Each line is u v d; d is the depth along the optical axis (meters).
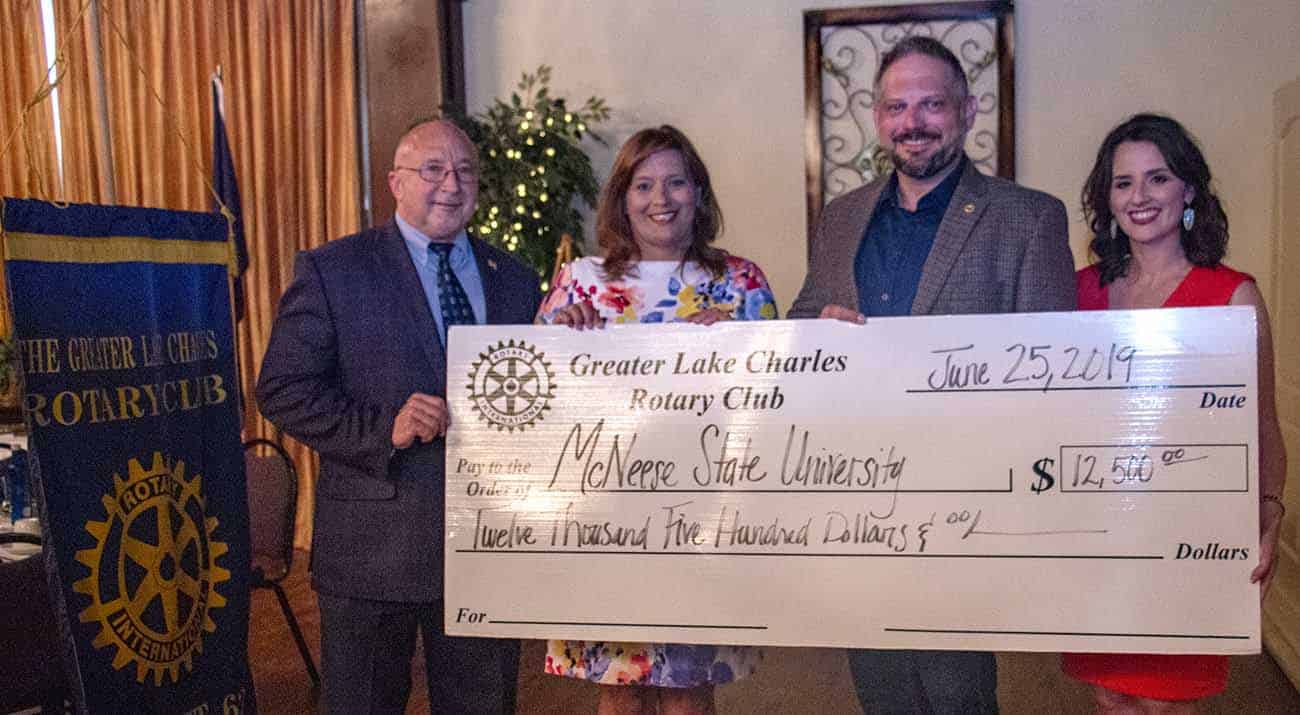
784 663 3.85
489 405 2.13
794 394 2.06
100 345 2.12
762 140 5.30
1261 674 3.69
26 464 2.97
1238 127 4.90
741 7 5.28
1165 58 4.94
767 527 2.06
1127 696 2.12
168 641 2.25
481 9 5.52
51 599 2.12
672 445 2.09
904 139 2.10
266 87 5.58
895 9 5.06
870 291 2.21
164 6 5.57
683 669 2.22
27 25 5.69
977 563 2.00
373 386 2.25
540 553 2.12
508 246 4.89
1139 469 1.95
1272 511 2.02
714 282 2.33
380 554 2.21
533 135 5.00
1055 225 2.10
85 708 2.06
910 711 2.24
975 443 2.00
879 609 2.03
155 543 2.23
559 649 2.28
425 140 2.32
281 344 2.25
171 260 2.33
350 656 2.24
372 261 2.31
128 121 5.64
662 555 2.09
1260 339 2.04
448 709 2.33
